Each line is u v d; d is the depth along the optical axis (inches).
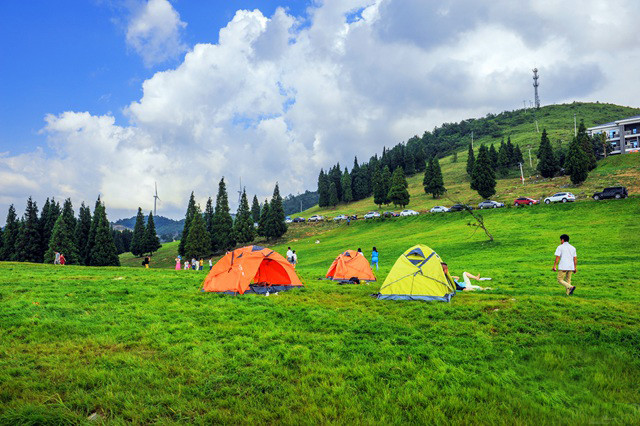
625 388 227.9
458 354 288.5
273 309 453.1
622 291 542.9
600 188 2625.5
